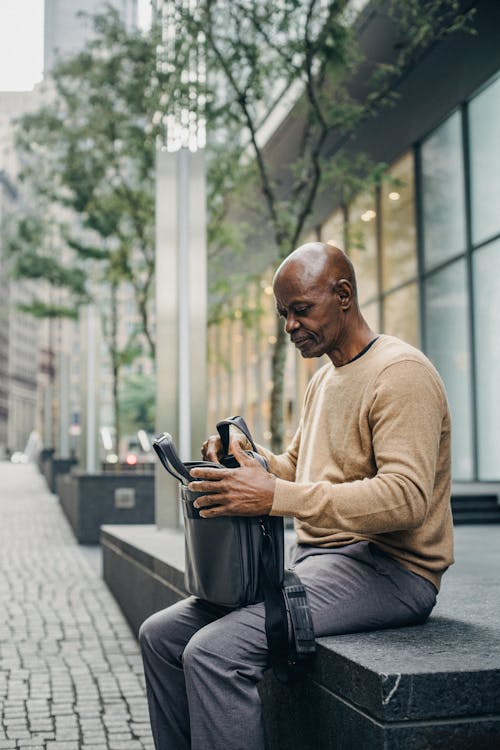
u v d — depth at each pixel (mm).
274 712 2600
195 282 8016
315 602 2217
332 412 2395
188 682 2160
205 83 10086
